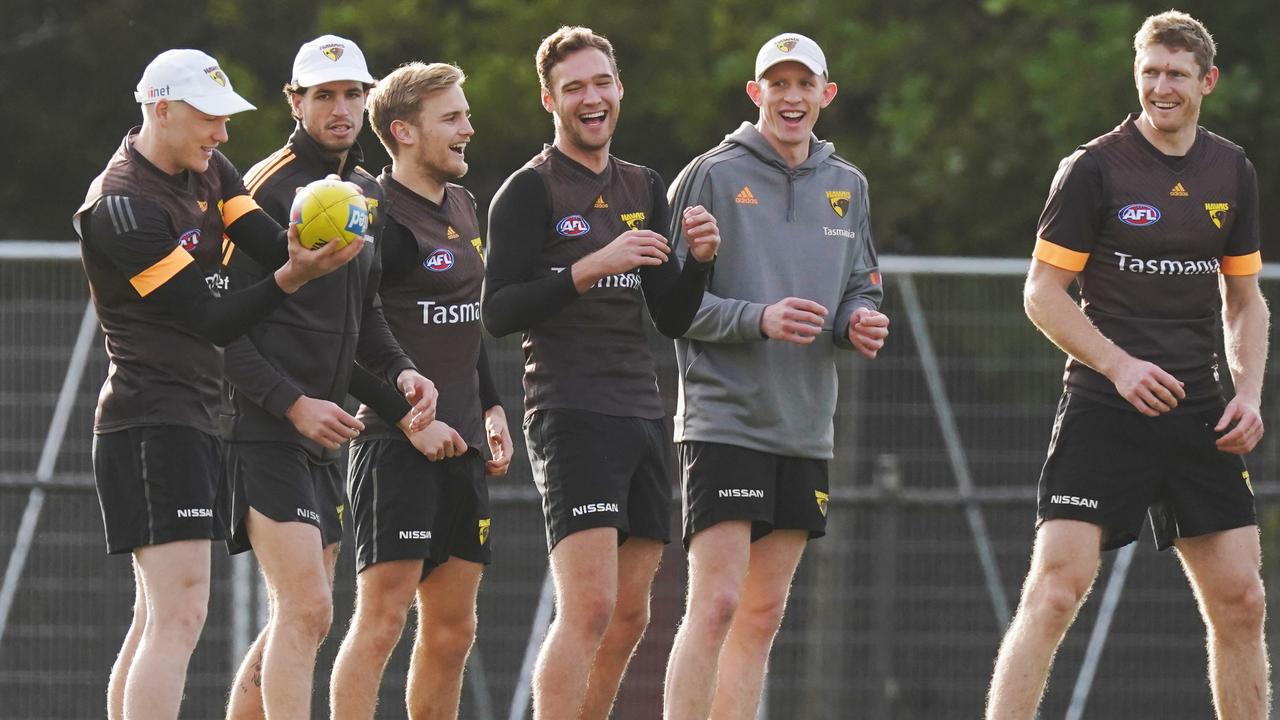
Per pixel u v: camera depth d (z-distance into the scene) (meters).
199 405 20.53
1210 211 22.48
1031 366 34.53
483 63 55.19
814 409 23.08
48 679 34.19
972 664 34.88
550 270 21.97
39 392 33.59
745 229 23.20
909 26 56.84
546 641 21.88
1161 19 22.50
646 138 58.50
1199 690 35.34
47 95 59.75
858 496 34.25
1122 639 35.50
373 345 22.17
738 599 22.50
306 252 19.03
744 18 56.69
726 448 22.64
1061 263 22.50
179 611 20.14
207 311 19.31
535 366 22.25
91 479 33.50
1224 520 22.53
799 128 23.28
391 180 23.00
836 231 23.58
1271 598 37.88
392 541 22.30
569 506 21.72
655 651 35.41
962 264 34.47
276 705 20.92
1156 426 22.41
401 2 55.81
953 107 55.59
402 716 35.16
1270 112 52.31
